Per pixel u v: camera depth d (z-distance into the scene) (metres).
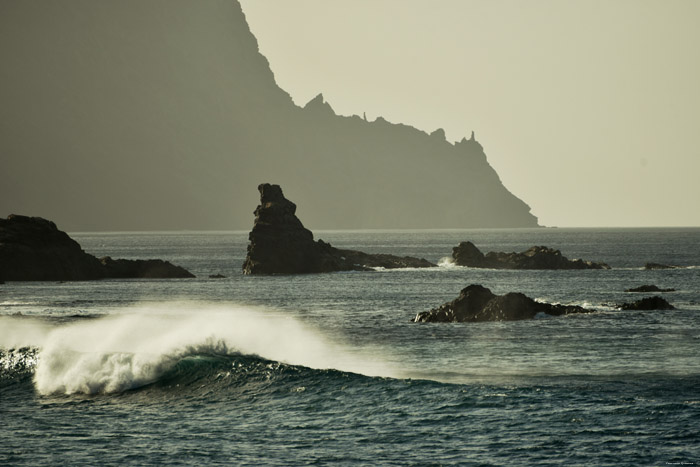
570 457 90.69
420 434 99.00
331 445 95.75
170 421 105.75
